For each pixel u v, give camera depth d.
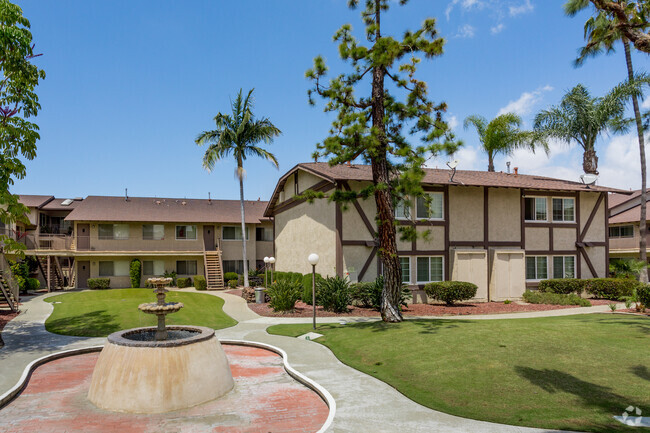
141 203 36.16
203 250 34.56
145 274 33.69
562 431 6.38
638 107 24.66
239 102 30.67
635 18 8.86
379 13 14.91
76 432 7.14
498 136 33.25
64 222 38.22
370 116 15.02
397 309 14.83
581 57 25.38
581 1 24.20
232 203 39.66
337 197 14.54
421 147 13.42
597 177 25.19
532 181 25.28
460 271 21.47
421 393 8.34
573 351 9.92
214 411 8.12
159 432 7.15
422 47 13.79
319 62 13.76
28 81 13.49
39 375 10.46
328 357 11.52
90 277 32.22
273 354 12.48
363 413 7.42
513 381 8.47
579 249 24.31
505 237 22.89
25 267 28.33
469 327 13.00
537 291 22.91
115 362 8.44
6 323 16.78
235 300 24.39
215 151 29.89
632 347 10.06
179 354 8.52
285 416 7.82
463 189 22.34
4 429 7.25
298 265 25.70
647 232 30.86
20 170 13.59
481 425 6.77
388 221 14.70
